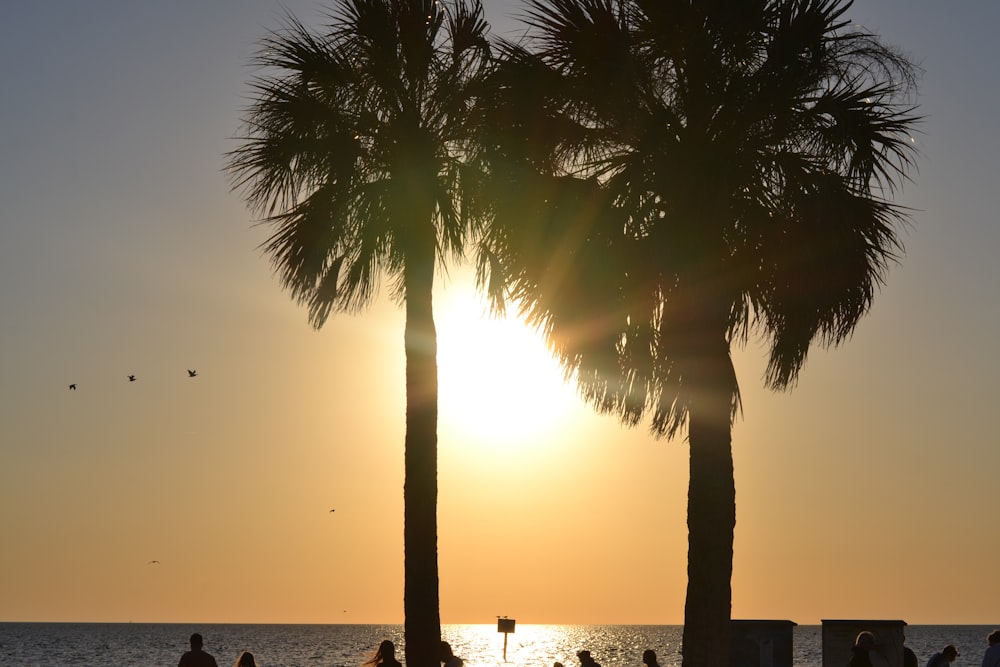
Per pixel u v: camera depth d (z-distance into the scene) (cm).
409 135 2044
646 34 1672
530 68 1678
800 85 1608
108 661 13850
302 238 2031
